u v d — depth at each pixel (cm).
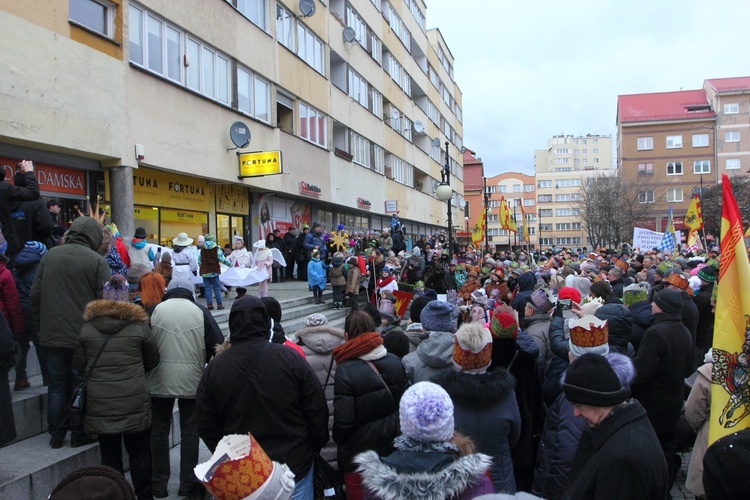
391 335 504
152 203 1492
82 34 1186
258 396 349
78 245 518
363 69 3077
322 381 469
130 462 471
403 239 2581
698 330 827
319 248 1706
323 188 2458
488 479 262
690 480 420
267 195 2139
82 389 447
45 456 483
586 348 372
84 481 204
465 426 367
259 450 233
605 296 670
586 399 256
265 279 1260
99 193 1312
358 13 3033
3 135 1008
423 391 270
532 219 11044
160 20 1454
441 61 5272
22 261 586
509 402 379
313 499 382
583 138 15238
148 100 1384
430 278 1653
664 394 473
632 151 6738
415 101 4609
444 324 464
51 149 1148
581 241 10788
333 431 391
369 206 3072
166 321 502
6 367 415
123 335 455
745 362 358
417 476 246
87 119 1191
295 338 491
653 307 496
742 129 6506
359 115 2984
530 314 604
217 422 359
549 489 378
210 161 1641
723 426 358
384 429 388
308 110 2367
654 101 7019
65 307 500
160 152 1427
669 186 6588
